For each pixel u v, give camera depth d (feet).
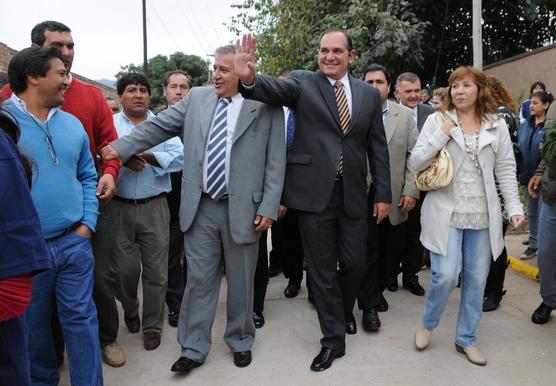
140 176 10.02
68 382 9.25
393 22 28.68
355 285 10.21
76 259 7.79
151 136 9.45
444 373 9.22
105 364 9.80
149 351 10.37
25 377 4.95
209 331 9.64
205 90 9.82
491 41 39.34
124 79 10.98
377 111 10.06
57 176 7.57
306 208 9.58
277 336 11.03
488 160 9.29
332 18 31.17
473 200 9.33
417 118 13.80
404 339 10.72
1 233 4.44
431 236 9.52
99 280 9.72
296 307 12.86
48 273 7.62
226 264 9.65
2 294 4.47
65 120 7.93
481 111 9.43
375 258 11.30
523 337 10.78
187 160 9.52
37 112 7.54
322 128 9.56
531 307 12.59
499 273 12.25
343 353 9.90
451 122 9.32
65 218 7.63
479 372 9.25
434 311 9.84
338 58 9.53
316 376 9.18
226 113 9.44
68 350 7.85
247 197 9.35
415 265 13.73
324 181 9.50
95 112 9.27
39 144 7.45
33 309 7.68
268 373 9.34
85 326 7.82
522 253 17.08
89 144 8.86
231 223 9.27
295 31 33.45
